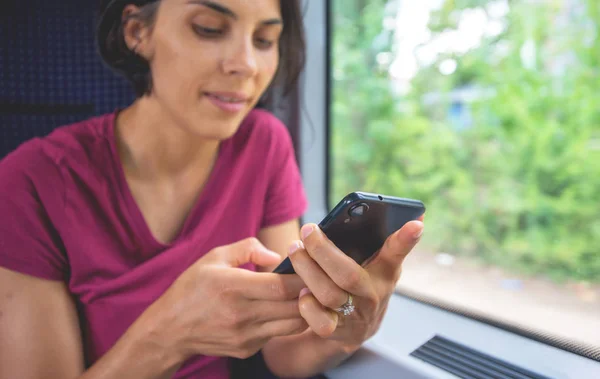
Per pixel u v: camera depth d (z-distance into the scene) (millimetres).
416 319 1018
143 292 792
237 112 710
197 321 613
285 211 996
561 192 1805
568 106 1824
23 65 946
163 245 809
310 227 524
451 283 1461
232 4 639
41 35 955
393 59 2061
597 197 1725
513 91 1979
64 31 967
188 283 623
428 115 2232
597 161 1735
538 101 1912
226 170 890
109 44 750
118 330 794
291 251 555
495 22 2018
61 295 753
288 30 831
